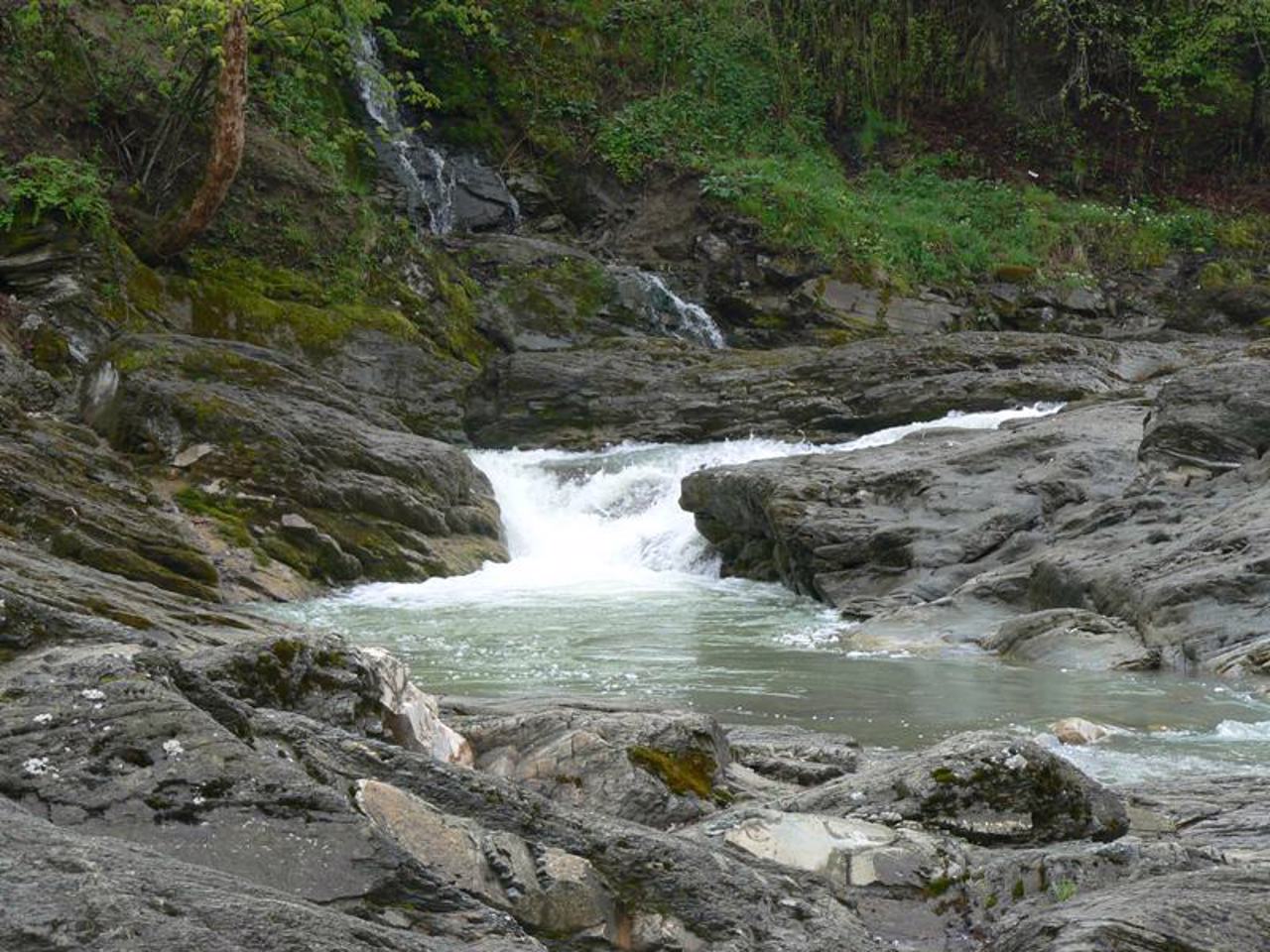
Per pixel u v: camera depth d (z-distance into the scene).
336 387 19.19
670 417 22.56
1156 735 8.22
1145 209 32.28
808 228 29.25
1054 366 22.08
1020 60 34.91
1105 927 3.57
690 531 18.41
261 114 24.83
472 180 29.67
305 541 15.75
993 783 4.89
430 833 3.57
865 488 16.05
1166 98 33.41
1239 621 10.93
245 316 22.36
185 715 3.35
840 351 23.05
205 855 3.07
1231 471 13.75
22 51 22.20
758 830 4.39
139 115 23.09
